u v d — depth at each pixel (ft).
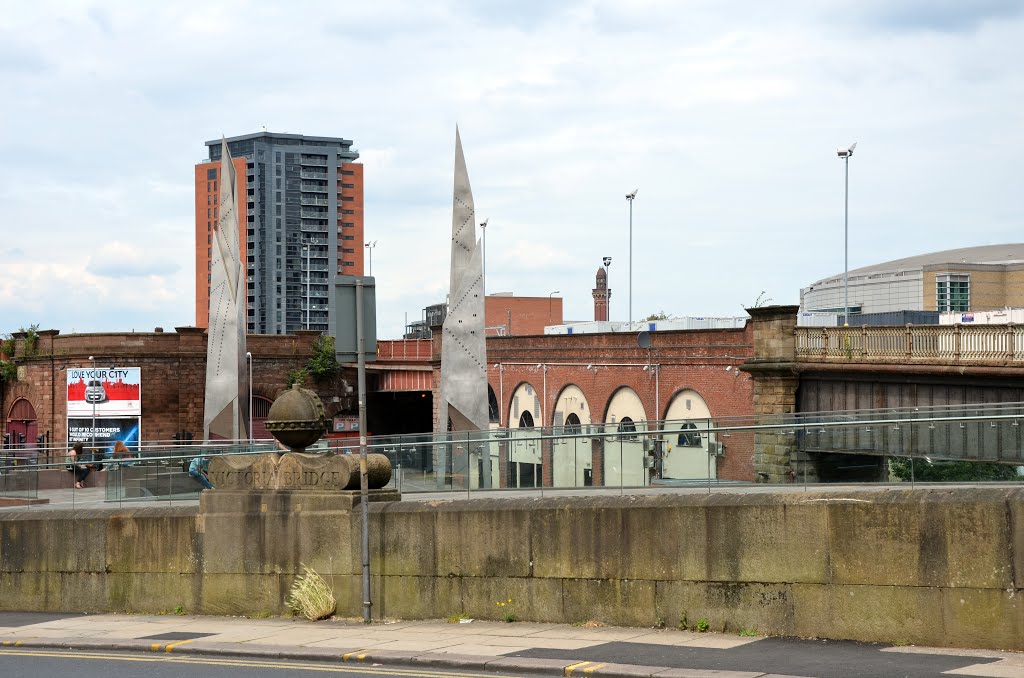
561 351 226.17
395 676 51.34
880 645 54.03
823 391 157.79
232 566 74.79
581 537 63.98
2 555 82.28
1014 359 128.98
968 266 379.14
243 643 61.46
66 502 104.42
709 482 76.59
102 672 55.52
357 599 70.90
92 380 290.35
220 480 76.02
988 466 64.95
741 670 48.32
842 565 56.18
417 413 341.41
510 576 66.13
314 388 313.12
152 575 77.41
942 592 53.42
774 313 161.27
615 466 82.79
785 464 72.90
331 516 71.92
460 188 176.14
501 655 53.93
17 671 56.70
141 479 102.68
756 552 58.65
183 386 296.30
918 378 142.10
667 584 61.21
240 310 217.15
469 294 175.94
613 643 56.65
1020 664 47.44
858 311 308.40
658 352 195.11
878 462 68.85
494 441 92.22
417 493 96.43
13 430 309.63
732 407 176.65
